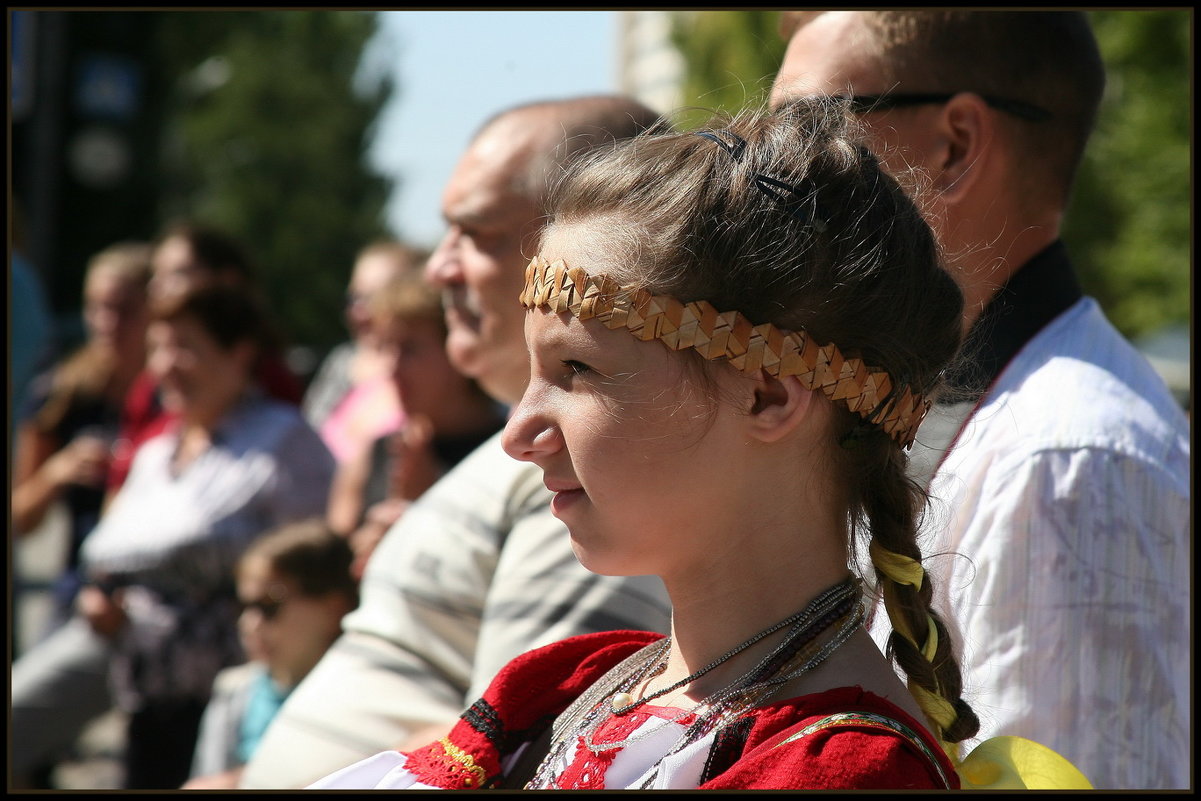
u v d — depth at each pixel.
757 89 1.72
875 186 1.32
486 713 1.48
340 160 31.48
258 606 3.65
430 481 3.82
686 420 1.23
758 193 1.26
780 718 1.19
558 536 2.08
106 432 5.73
